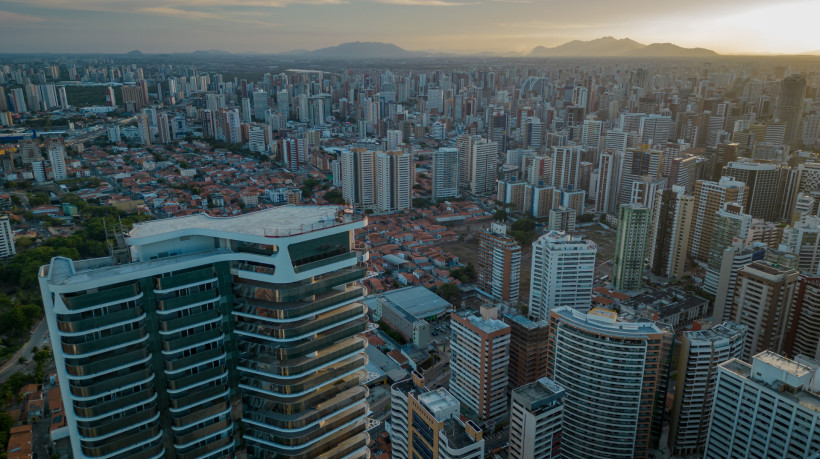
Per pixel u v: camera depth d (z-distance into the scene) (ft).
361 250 462.60
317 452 444.55
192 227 417.08
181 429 403.13
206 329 403.75
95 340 360.48
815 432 557.74
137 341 374.84
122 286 366.02
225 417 423.64
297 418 422.41
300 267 409.49
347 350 446.19
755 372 616.39
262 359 419.95
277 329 409.08
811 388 602.03
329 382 437.58
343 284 443.32
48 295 360.07
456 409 591.78
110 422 373.61
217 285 409.08
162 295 384.06
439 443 570.46
